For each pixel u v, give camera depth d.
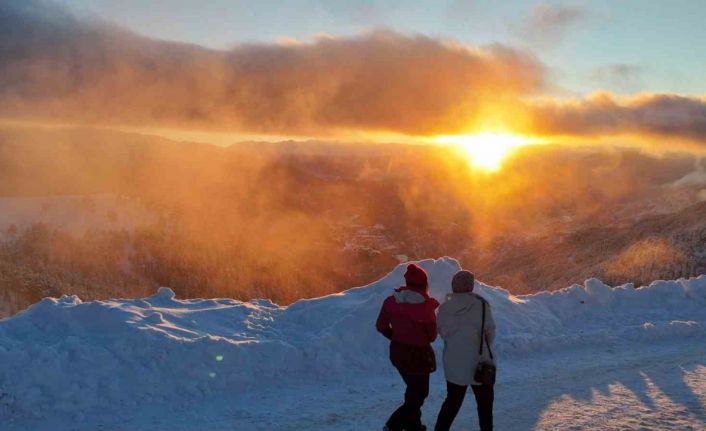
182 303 8.98
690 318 10.18
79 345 6.64
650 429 5.56
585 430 5.55
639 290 10.97
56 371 6.21
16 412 5.85
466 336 5.16
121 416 5.92
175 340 6.89
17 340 6.89
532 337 8.48
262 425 5.75
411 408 5.28
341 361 7.41
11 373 6.11
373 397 6.57
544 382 7.07
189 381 6.55
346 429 5.67
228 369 6.78
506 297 9.71
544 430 5.57
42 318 7.50
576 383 7.01
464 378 5.12
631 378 7.19
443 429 5.22
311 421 5.86
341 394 6.65
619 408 6.14
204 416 5.96
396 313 5.29
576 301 10.32
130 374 6.42
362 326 7.95
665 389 6.75
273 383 6.91
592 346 8.71
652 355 8.26
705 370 7.51
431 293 9.04
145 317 7.52
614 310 10.38
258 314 8.67
